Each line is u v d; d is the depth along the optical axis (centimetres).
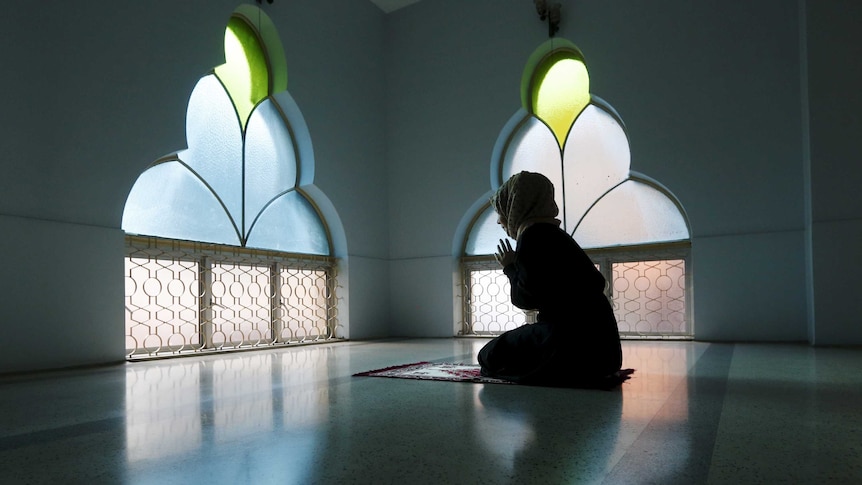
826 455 153
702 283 622
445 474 141
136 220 507
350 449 167
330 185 712
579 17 698
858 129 511
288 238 680
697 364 384
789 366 362
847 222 509
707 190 626
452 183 775
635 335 677
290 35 663
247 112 636
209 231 579
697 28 639
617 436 178
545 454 158
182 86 529
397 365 407
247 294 615
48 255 420
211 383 327
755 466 143
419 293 791
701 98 634
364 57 792
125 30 482
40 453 170
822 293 516
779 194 595
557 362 285
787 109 596
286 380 335
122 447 176
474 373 343
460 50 778
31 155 414
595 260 702
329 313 729
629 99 668
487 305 772
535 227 297
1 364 388
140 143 491
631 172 668
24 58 412
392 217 819
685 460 150
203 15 552
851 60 516
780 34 602
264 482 138
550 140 739
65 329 427
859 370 337
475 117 762
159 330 519
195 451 169
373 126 804
